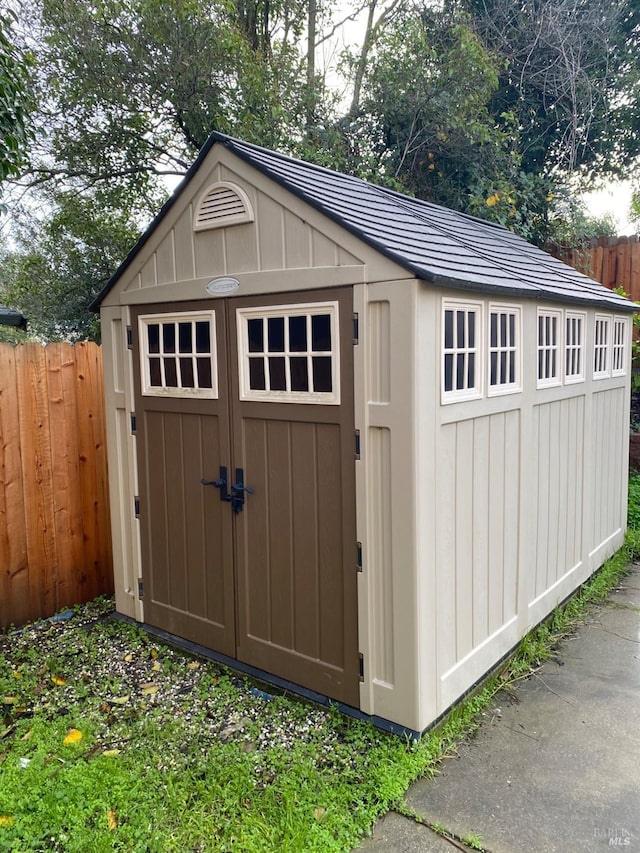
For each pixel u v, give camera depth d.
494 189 8.20
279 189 2.84
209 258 3.21
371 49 9.05
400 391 2.52
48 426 4.20
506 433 3.23
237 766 2.50
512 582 3.38
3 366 3.94
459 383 2.82
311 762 2.51
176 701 3.09
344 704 2.89
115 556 4.07
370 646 2.76
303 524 2.97
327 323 2.76
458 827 2.20
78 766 2.49
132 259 3.63
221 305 3.19
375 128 8.60
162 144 8.67
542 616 3.77
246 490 3.19
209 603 3.49
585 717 2.90
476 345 2.92
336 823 2.19
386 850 2.10
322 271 2.72
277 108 7.77
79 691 3.21
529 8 8.64
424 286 2.49
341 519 2.82
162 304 3.52
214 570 3.44
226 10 7.94
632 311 5.08
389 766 2.46
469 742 2.71
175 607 3.71
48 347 4.19
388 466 2.62
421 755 2.53
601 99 8.71
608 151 9.16
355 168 8.31
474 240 3.91
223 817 2.23
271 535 3.12
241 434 3.19
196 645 3.59
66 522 4.34
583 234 8.12
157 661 3.53
